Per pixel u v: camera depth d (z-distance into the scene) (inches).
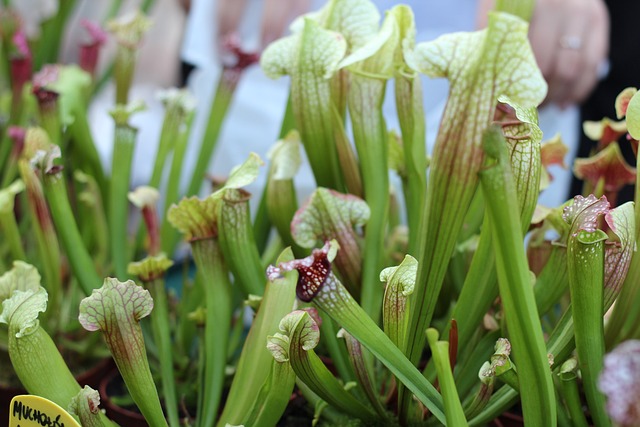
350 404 30.3
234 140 83.4
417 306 28.9
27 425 28.6
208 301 33.6
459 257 35.7
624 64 86.9
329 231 32.3
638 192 28.3
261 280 33.6
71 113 43.5
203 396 34.6
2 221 38.7
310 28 32.1
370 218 32.8
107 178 46.1
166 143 42.8
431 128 75.8
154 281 34.0
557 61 68.2
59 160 42.6
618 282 27.6
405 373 27.6
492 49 25.9
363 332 27.4
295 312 27.2
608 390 20.4
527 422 26.2
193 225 33.1
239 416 30.1
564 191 78.8
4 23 54.7
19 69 49.1
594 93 88.8
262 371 30.2
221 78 44.2
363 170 32.9
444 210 27.6
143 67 79.4
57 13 57.4
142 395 28.4
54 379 28.9
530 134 27.3
